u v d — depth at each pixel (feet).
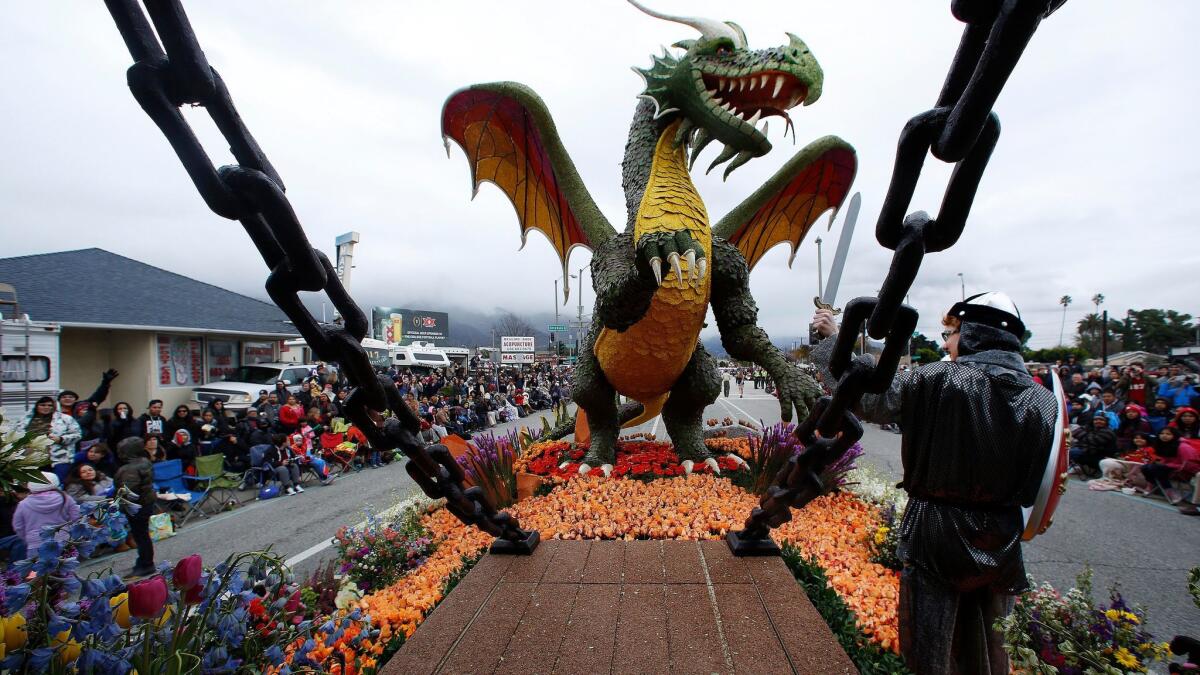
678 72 10.52
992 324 6.17
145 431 24.02
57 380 27.86
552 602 6.97
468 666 5.74
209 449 25.48
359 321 4.33
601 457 15.60
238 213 3.01
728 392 97.71
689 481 14.01
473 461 13.55
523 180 16.80
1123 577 13.26
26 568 4.49
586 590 7.28
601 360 14.03
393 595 10.50
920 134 2.93
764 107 10.32
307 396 35.06
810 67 9.56
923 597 6.00
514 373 77.56
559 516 12.19
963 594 6.10
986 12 2.46
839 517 13.15
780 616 6.52
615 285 10.46
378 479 28.22
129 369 41.34
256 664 5.14
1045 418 5.50
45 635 4.11
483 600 7.06
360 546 12.51
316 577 10.97
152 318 42.88
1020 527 5.62
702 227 11.18
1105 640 6.29
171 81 2.60
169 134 2.68
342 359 4.29
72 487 16.81
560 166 14.47
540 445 20.30
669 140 11.51
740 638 6.09
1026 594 6.86
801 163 15.44
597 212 14.34
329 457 30.25
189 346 44.52
